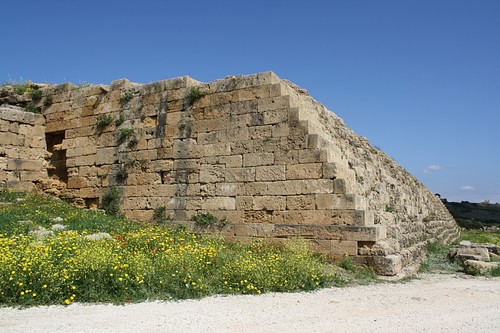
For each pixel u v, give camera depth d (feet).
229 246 51.16
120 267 33.45
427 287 40.50
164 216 59.93
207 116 58.90
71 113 72.59
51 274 31.32
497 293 38.34
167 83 63.26
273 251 47.55
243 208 54.19
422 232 81.25
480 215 236.84
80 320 26.07
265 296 33.86
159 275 34.68
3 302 29.30
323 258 46.57
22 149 72.54
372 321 27.61
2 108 71.92
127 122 66.13
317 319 27.68
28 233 46.57
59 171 73.56
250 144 55.01
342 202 48.21
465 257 57.26
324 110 68.64
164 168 61.21
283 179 52.03
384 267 44.80
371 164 71.92
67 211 62.49
